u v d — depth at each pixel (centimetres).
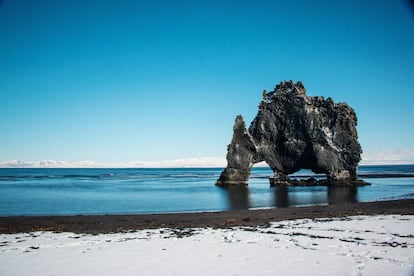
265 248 1678
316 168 8400
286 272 1297
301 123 8319
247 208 3956
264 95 8888
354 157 8250
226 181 8362
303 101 8306
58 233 2181
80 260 1495
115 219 2895
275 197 5391
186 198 5294
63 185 9000
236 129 8406
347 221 2459
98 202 4725
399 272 1271
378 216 2720
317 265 1373
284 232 2098
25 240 1938
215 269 1349
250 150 8425
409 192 6109
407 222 2364
